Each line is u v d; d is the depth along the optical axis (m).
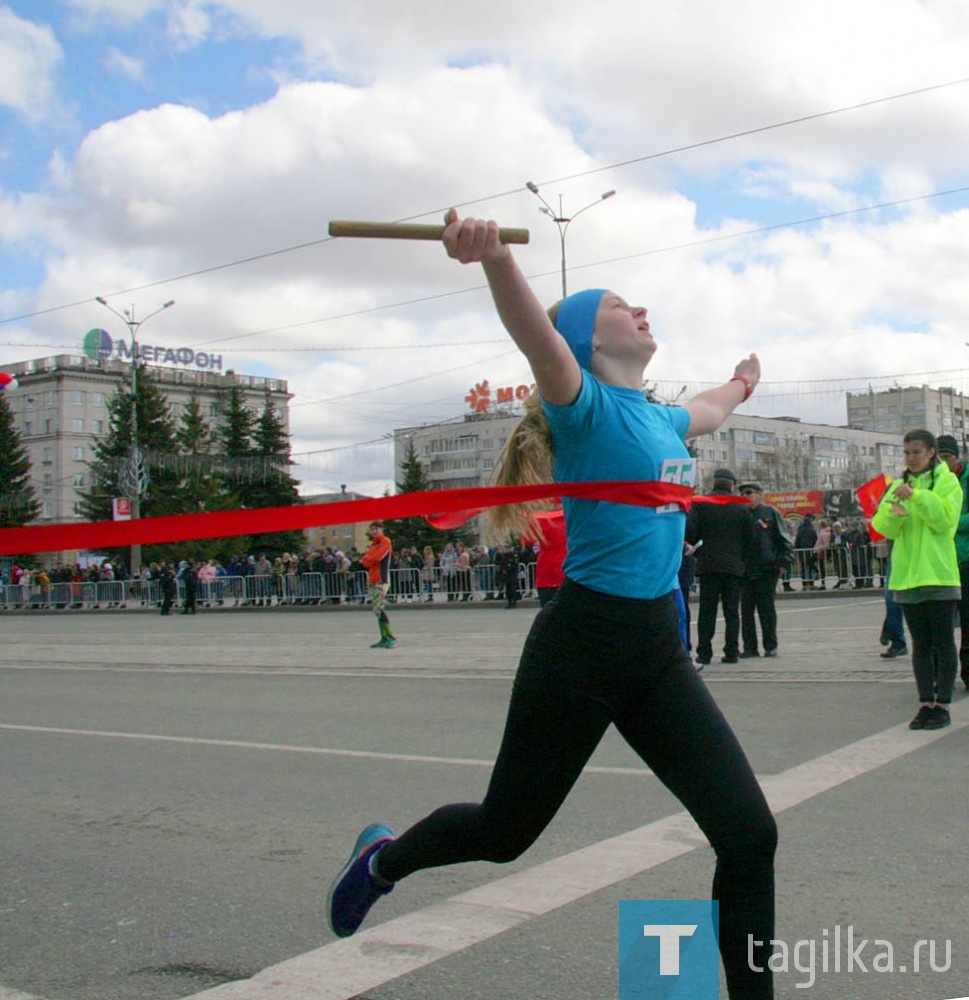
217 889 4.43
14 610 42.34
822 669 9.98
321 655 14.05
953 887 4.01
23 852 5.09
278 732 8.08
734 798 2.60
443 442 76.94
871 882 4.10
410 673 11.33
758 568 11.41
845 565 25.67
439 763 6.66
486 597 29.05
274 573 33.91
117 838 5.28
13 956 3.77
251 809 5.73
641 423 2.70
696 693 2.69
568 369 2.53
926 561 6.76
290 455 50.28
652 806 5.35
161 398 53.50
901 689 8.50
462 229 2.20
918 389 120.31
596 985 3.27
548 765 2.70
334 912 3.13
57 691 11.35
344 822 5.40
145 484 44.00
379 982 3.37
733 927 2.62
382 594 14.86
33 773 6.96
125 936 3.93
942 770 5.77
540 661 2.69
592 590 2.65
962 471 8.39
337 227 2.17
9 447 62.19
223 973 3.53
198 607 35.44
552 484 2.54
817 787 5.52
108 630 23.80
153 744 7.82
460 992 3.26
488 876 4.36
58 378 78.50
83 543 2.04
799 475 88.75
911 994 3.16
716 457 90.12
